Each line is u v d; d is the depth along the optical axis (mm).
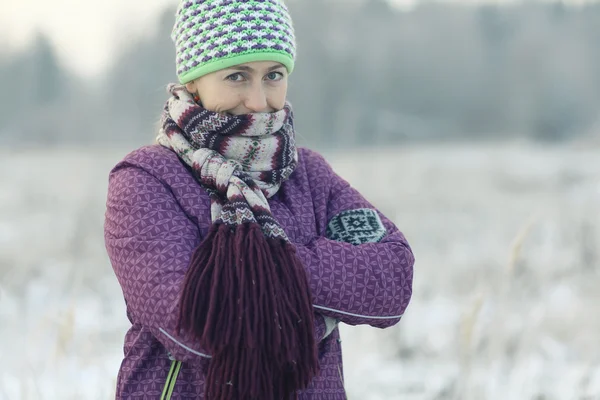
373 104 62062
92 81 55750
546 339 5312
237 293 1956
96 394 4023
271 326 1950
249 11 2178
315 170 2486
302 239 2277
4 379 4098
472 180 20234
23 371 3789
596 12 66438
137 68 42750
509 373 4449
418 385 4871
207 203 2199
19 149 47844
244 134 2209
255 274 1968
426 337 5805
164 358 2178
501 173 21828
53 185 20609
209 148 2215
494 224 12242
